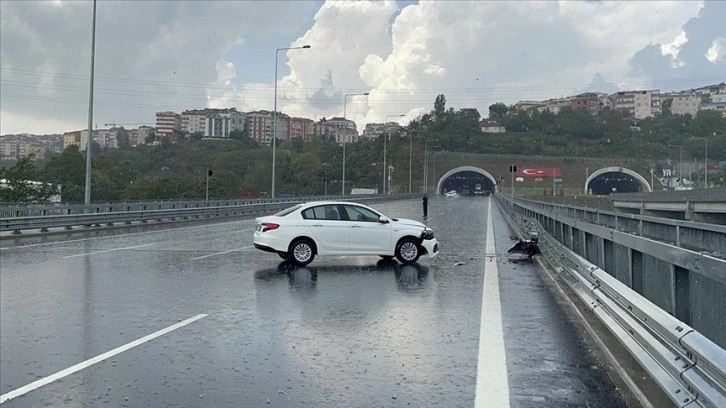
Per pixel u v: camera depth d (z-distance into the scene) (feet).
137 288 39.01
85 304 33.55
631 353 20.21
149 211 118.73
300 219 51.13
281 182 334.85
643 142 427.33
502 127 564.71
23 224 85.92
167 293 37.19
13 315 30.58
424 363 22.53
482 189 515.09
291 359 23.00
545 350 24.38
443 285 40.96
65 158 252.83
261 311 31.89
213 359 22.98
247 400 18.58
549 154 467.11
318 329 27.86
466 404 18.31
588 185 408.05
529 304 34.22
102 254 59.57
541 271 48.37
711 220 130.93
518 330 27.84
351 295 36.86
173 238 80.74
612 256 30.94
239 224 115.24
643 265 24.94
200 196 245.65
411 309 32.63
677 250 18.53
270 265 51.06
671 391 15.71
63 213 98.89
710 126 394.11
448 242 75.51
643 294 24.86
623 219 82.84
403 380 20.54
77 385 20.01
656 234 68.33
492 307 33.27
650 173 359.05
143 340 25.75
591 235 37.04
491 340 25.95
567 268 39.29
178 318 30.04
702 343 14.29
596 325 28.22
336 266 50.60
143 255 58.70
